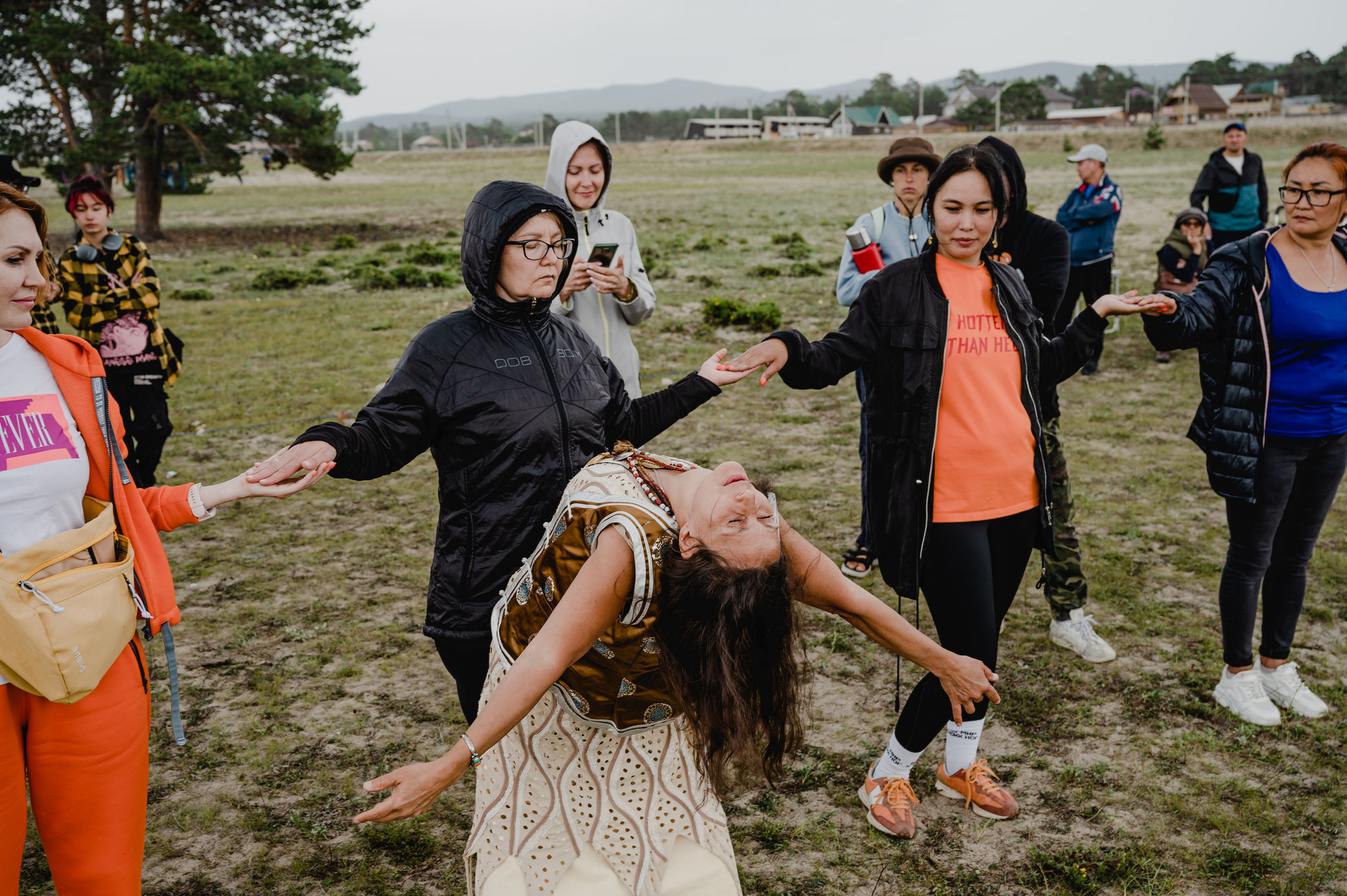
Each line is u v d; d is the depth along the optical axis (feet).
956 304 9.91
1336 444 11.82
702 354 35.45
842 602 6.89
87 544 7.23
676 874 6.95
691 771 7.23
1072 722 12.45
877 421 10.17
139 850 7.63
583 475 6.66
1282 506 12.02
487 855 6.95
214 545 18.72
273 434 25.76
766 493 6.35
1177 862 9.92
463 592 8.54
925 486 9.82
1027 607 15.65
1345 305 11.29
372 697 13.32
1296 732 12.15
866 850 10.21
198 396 29.53
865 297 10.18
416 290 52.21
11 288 6.89
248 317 43.70
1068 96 581.12
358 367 33.40
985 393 9.85
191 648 14.66
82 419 7.43
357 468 8.07
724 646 5.92
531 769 7.05
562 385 8.59
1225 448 11.75
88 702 7.17
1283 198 11.32
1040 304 14.03
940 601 10.09
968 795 10.80
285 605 16.14
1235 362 11.57
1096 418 26.17
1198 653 14.08
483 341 8.47
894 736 10.59
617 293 12.59
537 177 185.37
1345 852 10.02
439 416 8.30
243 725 12.62
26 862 10.13
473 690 8.96
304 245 76.54
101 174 85.25
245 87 78.23
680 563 6.04
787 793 11.15
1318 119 261.44
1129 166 148.77
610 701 6.87
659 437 25.27
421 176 203.82
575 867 6.89
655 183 148.66
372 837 10.50
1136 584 16.29
